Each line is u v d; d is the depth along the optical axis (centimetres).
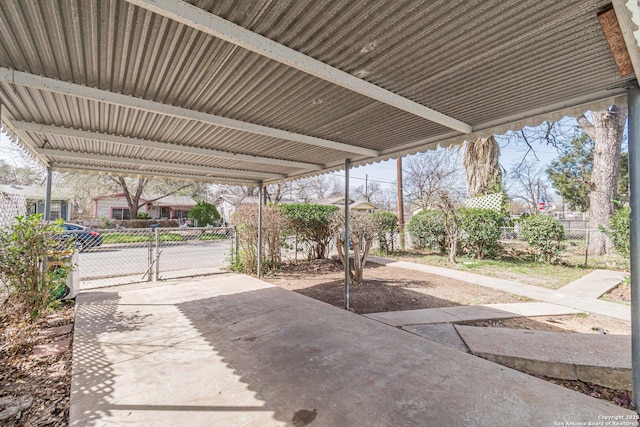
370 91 245
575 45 194
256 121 337
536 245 848
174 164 538
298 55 201
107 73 230
